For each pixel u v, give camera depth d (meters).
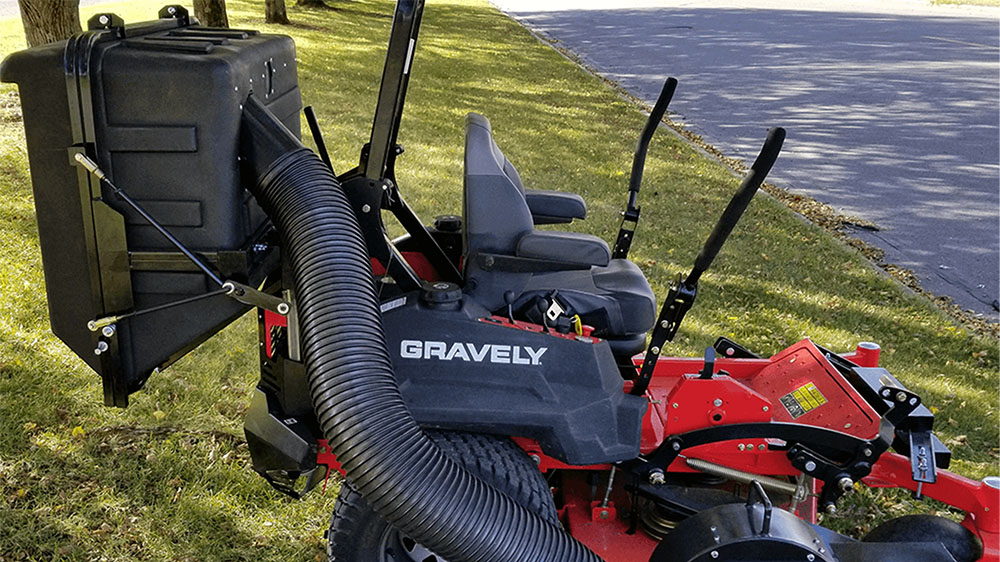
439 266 3.07
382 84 2.54
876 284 6.46
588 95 13.78
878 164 10.25
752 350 5.13
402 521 2.31
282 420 2.68
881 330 5.66
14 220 5.86
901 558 2.71
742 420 2.97
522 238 2.80
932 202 8.83
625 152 10.09
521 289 2.91
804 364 3.42
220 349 4.63
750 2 33.56
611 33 23.09
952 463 4.14
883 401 3.13
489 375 2.64
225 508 3.41
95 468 3.54
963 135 11.86
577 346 2.70
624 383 3.09
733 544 2.52
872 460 2.91
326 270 2.35
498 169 2.83
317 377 2.31
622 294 3.15
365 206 2.67
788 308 5.85
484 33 21.41
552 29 24.09
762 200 8.48
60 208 2.38
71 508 3.31
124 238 2.37
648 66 17.34
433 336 2.64
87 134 2.26
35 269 5.21
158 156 2.31
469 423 2.60
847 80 15.95
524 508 2.50
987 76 16.62
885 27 25.09
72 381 4.14
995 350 5.50
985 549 2.86
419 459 2.30
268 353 2.73
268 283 2.88
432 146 9.42
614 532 3.08
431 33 20.20
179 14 2.87
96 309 2.45
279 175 2.42
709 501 3.13
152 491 3.45
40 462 3.54
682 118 12.52
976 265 7.12
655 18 27.12
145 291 2.46
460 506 2.34
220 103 2.28
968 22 27.03
